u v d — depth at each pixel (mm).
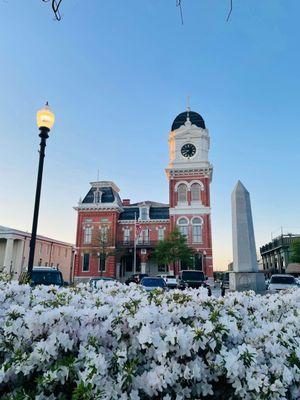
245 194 11305
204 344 2387
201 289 3859
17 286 3967
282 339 2621
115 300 3658
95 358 2188
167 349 2285
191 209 41031
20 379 2453
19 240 42750
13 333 2598
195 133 44281
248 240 10766
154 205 46031
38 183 8289
